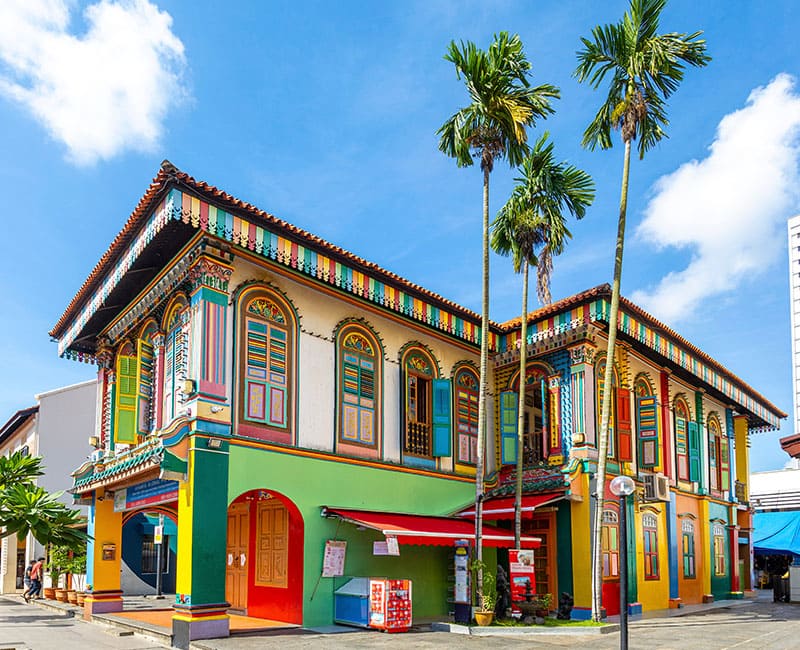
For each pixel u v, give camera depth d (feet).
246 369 49.96
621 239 55.06
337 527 53.57
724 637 49.14
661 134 55.06
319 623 51.16
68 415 108.47
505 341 69.31
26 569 104.32
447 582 61.31
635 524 66.85
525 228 57.06
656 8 53.16
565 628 49.19
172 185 44.70
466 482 65.31
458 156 53.36
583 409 62.69
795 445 90.02
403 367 61.93
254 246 48.42
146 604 72.23
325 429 54.49
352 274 55.01
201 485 45.34
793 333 297.94
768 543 97.55
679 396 81.00
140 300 57.88
